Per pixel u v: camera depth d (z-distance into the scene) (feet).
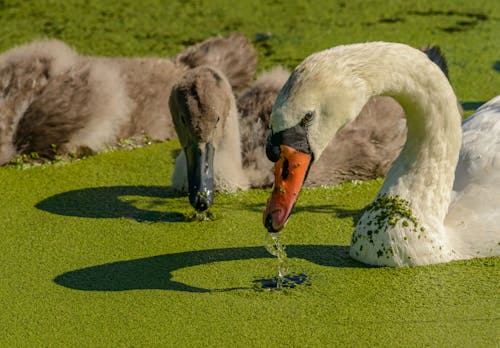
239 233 37.32
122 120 46.26
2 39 57.21
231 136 41.27
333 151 41.98
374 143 42.83
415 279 32.68
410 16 58.49
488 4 59.88
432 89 31.89
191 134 39.09
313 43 55.31
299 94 29.84
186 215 39.01
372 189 41.34
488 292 31.86
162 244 36.68
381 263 33.55
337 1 61.57
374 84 30.89
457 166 35.37
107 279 34.17
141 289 33.32
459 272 32.89
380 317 30.91
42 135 44.75
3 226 38.63
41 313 32.19
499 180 34.40
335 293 32.35
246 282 33.42
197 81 40.29
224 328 30.73
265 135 42.93
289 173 30.19
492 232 33.63
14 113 45.06
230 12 60.70
